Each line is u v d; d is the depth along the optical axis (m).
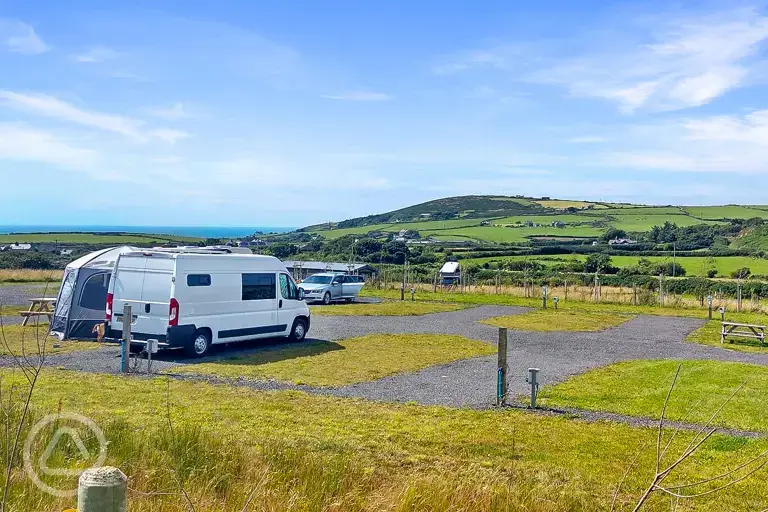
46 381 11.77
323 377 13.84
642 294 37.59
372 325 24.16
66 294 18.53
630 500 7.11
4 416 6.52
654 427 10.38
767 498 7.37
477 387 13.30
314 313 28.02
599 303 37.38
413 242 94.69
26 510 4.73
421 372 14.84
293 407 10.80
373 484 6.47
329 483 6.29
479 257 76.62
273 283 18.23
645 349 19.84
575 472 7.98
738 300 34.66
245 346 17.94
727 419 10.94
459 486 6.15
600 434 9.88
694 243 82.81
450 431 9.74
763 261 66.31
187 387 12.05
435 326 24.42
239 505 5.41
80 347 16.52
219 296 16.58
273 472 6.43
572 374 15.09
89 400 10.35
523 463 8.29
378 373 14.50
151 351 13.50
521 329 24.36
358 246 79.88
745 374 15.34
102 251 18.92
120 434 7.07
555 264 69.75
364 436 9.20
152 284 15.79
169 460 6.31
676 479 7.95
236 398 11.25
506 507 5.78
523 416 10.88
